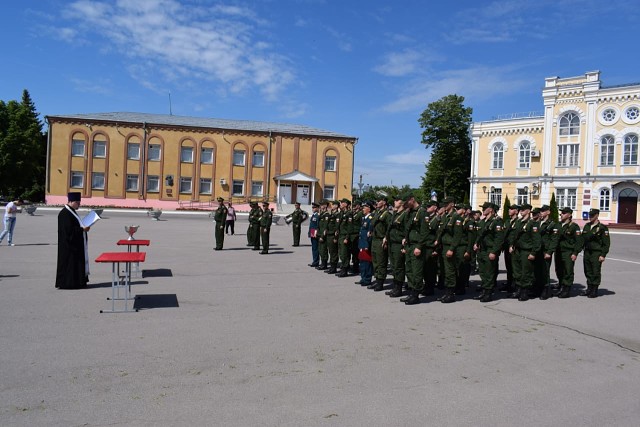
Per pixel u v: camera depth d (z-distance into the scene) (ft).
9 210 60.18
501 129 177.06
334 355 21.88
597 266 37.29
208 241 74.28
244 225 115.14
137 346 22.33
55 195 168.96
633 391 18.78
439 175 208.74
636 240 107.76
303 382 18.62
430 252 34.37
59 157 168.96
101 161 172.35
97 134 172.04
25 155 205.67
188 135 178.50
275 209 180.55
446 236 34.24
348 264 44.55
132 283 38.11
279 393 17.54
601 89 154.30
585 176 157.38
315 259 50.60
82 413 15.60
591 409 17.01
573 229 37.27
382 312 30.76
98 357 20.75
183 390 17.58
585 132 157.89
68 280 34.55
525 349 23.70
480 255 35.53
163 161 176.76
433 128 203.82
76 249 34.81
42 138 223.51
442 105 201.36
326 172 189.26
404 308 32.19
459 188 207.31
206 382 18.37
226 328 25.75
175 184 177.58
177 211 164.35
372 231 38.27
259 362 20.70
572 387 19.01
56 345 22.16
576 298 37.47
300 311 30.27
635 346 24.77
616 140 152.87
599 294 39.24
